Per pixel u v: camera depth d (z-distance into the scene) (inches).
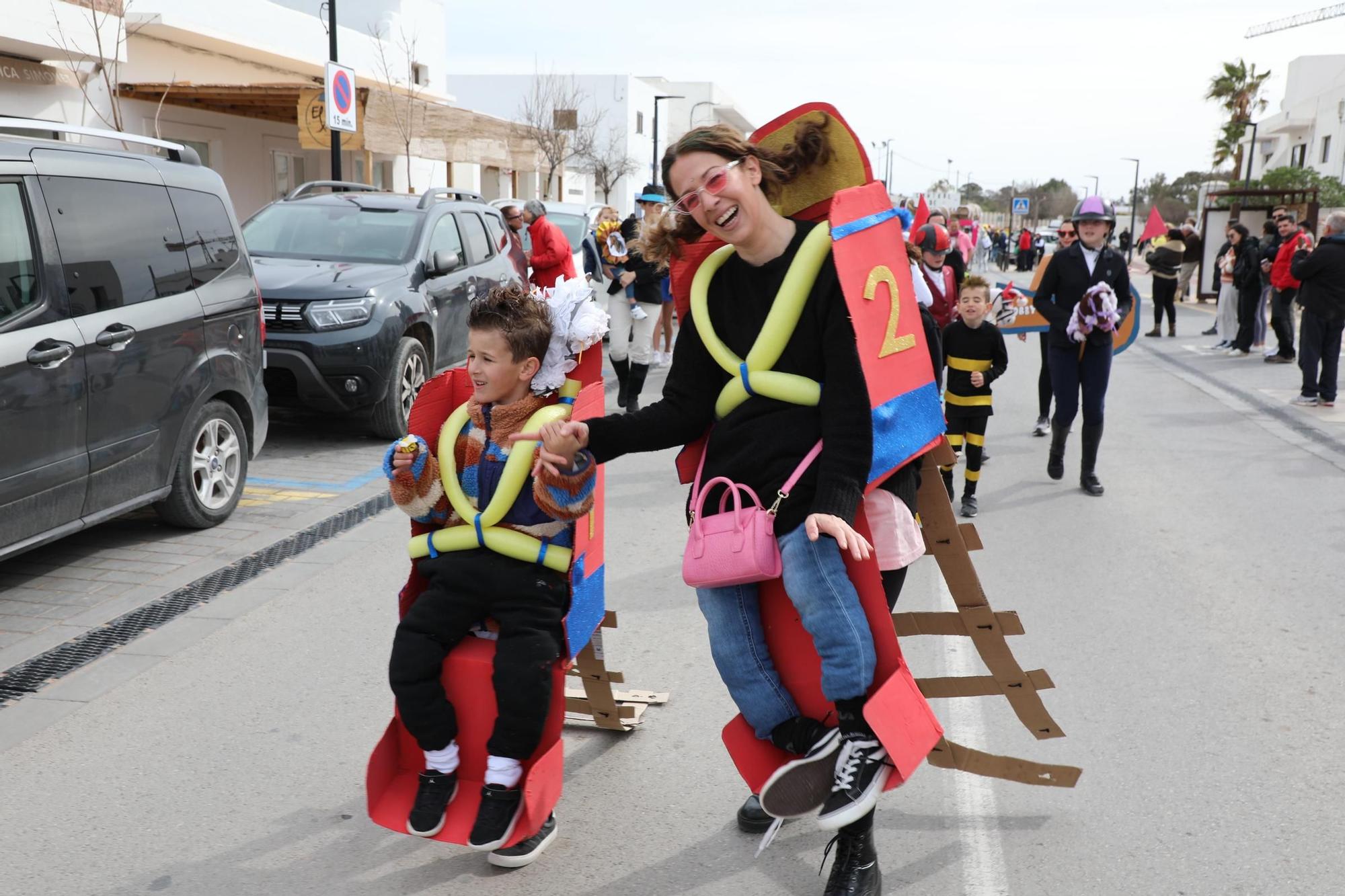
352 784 136.4
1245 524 265.4
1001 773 123.5
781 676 109.5
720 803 132.2
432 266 365.4
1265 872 116.2
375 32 964.0
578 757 144.1
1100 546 245.8
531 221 458.3
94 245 206.7
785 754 111.7
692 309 107.6
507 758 110.3
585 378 121.3
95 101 581.6
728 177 99.3
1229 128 2329.0
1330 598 209.8
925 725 101.2
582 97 1808.6
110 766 140.3
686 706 159.8
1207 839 123.0
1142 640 187.0
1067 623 195.6
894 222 105.9
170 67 684.1
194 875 116.1
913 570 231.3
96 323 203.5
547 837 120.1
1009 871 116.6
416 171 1051.3
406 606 119.3
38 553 228.4
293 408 337.1
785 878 116.1
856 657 98.3
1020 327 369.7
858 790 98.6
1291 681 169.2
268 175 808.9
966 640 188.4
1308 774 138.5
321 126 631.8
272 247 365.4
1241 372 550.0
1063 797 132.7
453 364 382.6
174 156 245.3
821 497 96.2
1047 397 377.1
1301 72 1968.5
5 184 188.2
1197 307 982.4
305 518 259.1
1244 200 995.9
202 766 140.4
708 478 106.1
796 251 102.4
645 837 124.3
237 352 250.5
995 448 359.6
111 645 180.7
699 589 110.8
